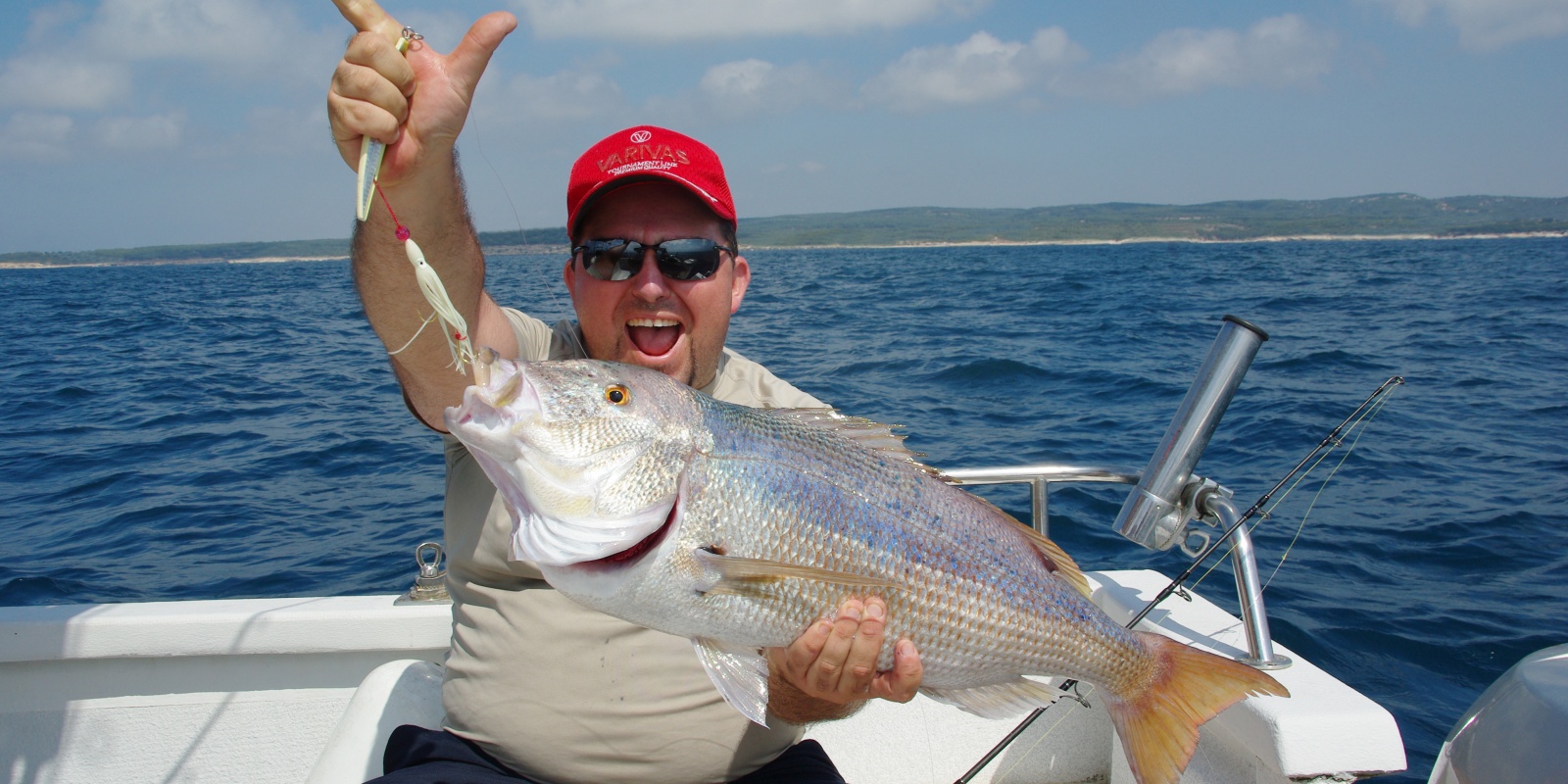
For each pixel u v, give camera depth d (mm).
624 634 2141
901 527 2000
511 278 34781
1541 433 8930
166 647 2873
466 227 2008
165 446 9430
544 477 1822
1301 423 9250
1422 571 5535
